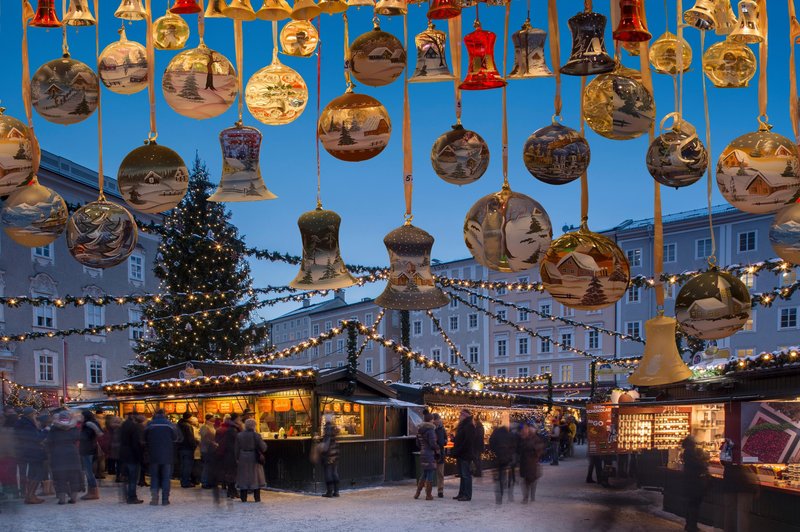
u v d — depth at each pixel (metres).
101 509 11.19
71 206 4.96
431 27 2.98
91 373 33.22
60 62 2.65
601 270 2.67
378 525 9.90
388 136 2.83
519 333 52.38
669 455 10.50
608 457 14.86
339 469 14.87
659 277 2.85
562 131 2.61
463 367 55.47
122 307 35.59
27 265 30.05
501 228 2.67
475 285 11.73
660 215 2.80
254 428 12.73
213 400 17.08
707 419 12.35
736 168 2.56
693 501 8.41
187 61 2.71
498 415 21.52
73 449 11.77
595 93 2.64
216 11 2.79
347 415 15.55
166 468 11.97
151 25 2.67
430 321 58.88
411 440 17.22
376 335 15.85
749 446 7.98
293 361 73.31
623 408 14.37
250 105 3.02
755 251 40.09
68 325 32.09
